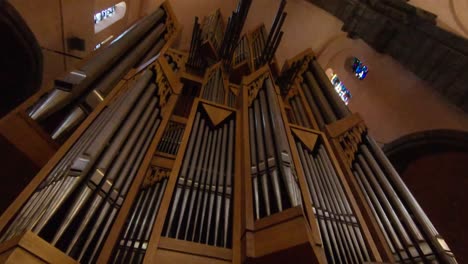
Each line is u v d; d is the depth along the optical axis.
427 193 8.21
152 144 3.76
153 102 4.42
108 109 3.77
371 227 3.66
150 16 8.11
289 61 9.22
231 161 3.68
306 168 3.94
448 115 7.16
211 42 8.88
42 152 3.83
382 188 4.25
